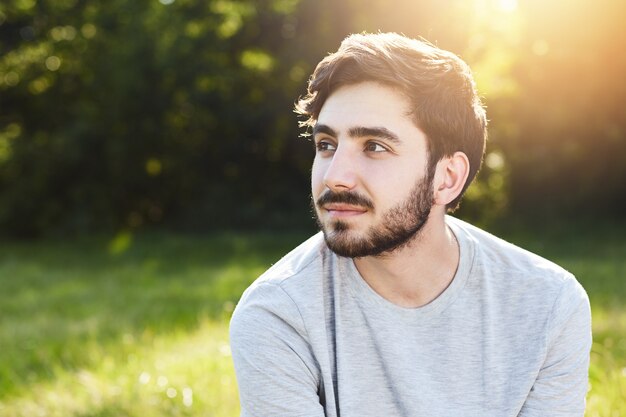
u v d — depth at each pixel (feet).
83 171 49.49
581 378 6.46
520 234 42.09
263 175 50.55
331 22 46.34
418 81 6.00
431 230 6.24
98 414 12.55
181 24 47.88
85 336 19.35
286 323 6.31
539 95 44.45
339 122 5.99
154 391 13.07
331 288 6.41
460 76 6.30
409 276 6.23
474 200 45.68
